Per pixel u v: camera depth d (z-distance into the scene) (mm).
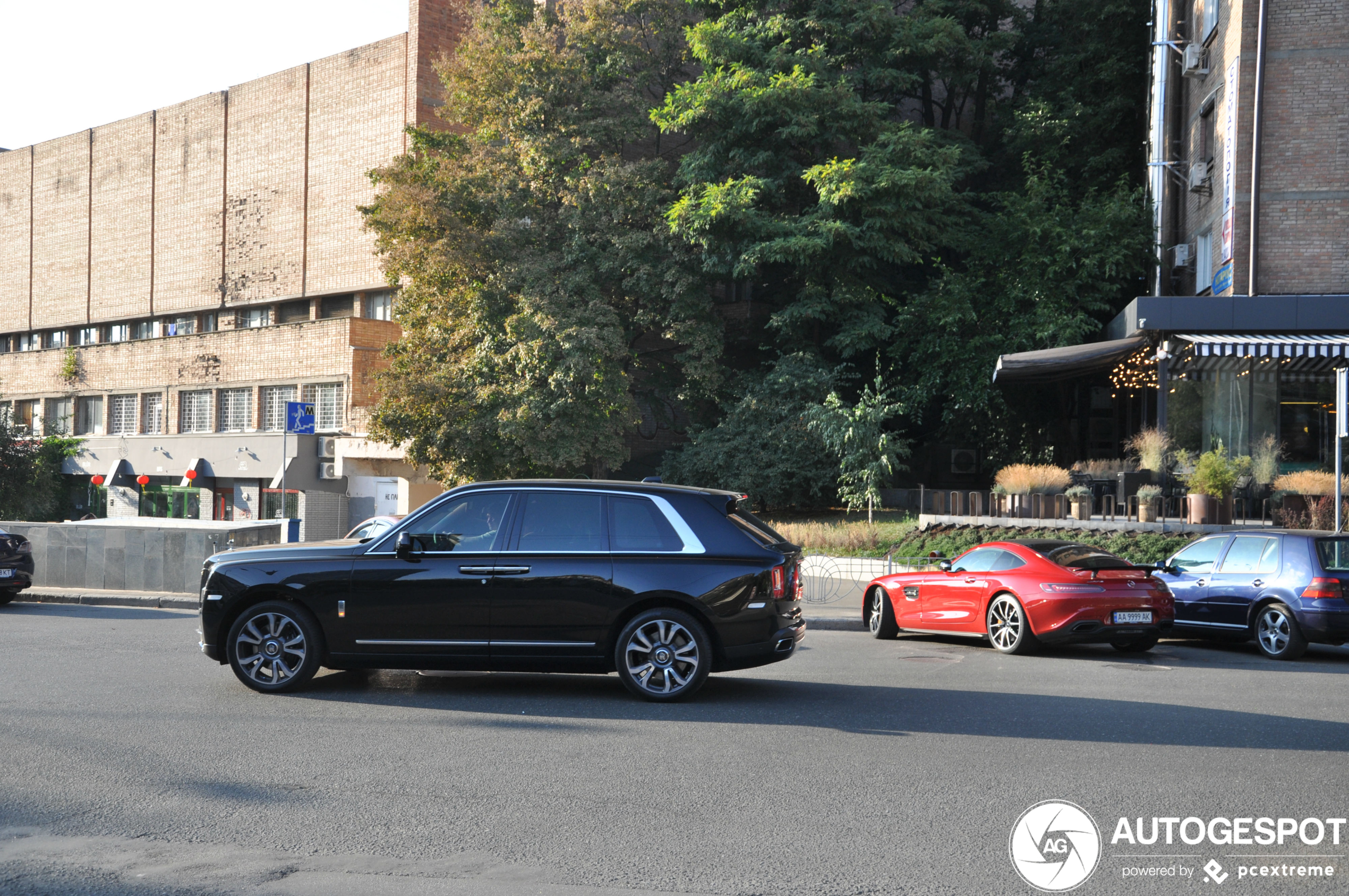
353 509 38500
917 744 7340
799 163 31781
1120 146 32375
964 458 34781
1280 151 22516
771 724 8023
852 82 30984
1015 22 36250
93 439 47406
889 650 13109
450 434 27969
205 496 42781
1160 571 14562
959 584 13500
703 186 29625
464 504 9328
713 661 9023
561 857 4938
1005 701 9133
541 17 31047
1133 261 28094
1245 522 18359
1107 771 6602
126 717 8148
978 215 31625
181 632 14258
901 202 27984
